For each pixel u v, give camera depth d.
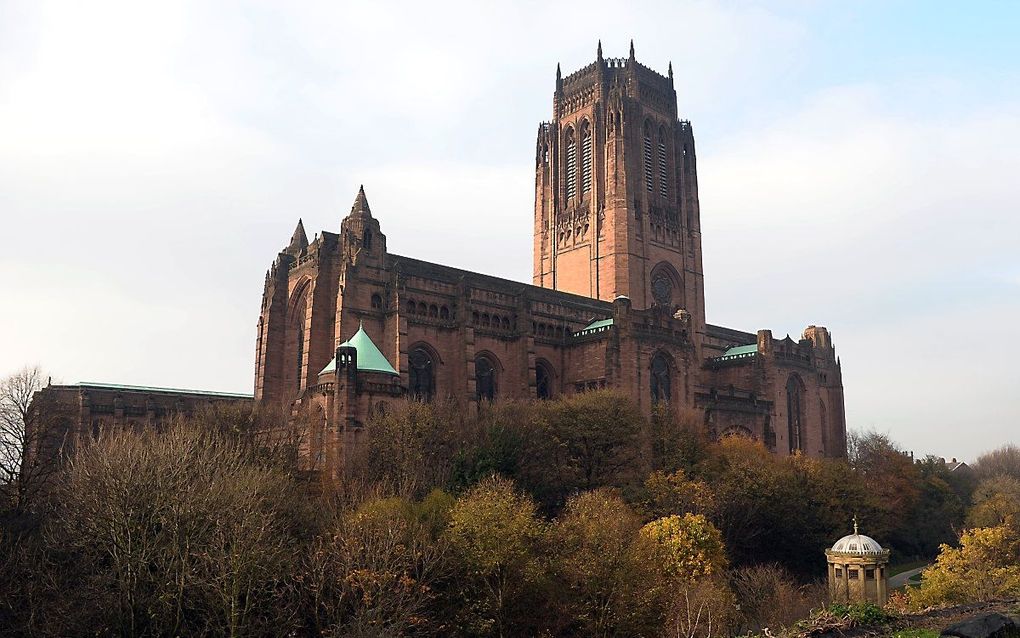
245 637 55.28
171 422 103.38
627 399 118.81
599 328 141.38
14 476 83.81
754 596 84.88
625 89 180.88
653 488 104.94
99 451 71.19
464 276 138.62
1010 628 36.09
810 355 176.12
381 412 105.44
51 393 117.19
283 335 134.38
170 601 57.72
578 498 93.50
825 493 122.38
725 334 192.38
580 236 181.25
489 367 136.75
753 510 109.06
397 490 88.81
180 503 62.00
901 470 158.50
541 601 68.75
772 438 156.88
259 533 59.00
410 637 59.50
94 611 57.16
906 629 45.31
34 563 61.41
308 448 105.38
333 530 67.50
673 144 189.88
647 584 68.88
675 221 186.00
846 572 88.50
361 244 127.06
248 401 131.50
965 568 85.94
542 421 109.88
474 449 98.62
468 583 66.50
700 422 135.25
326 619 61.47
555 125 191.75
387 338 125.31
